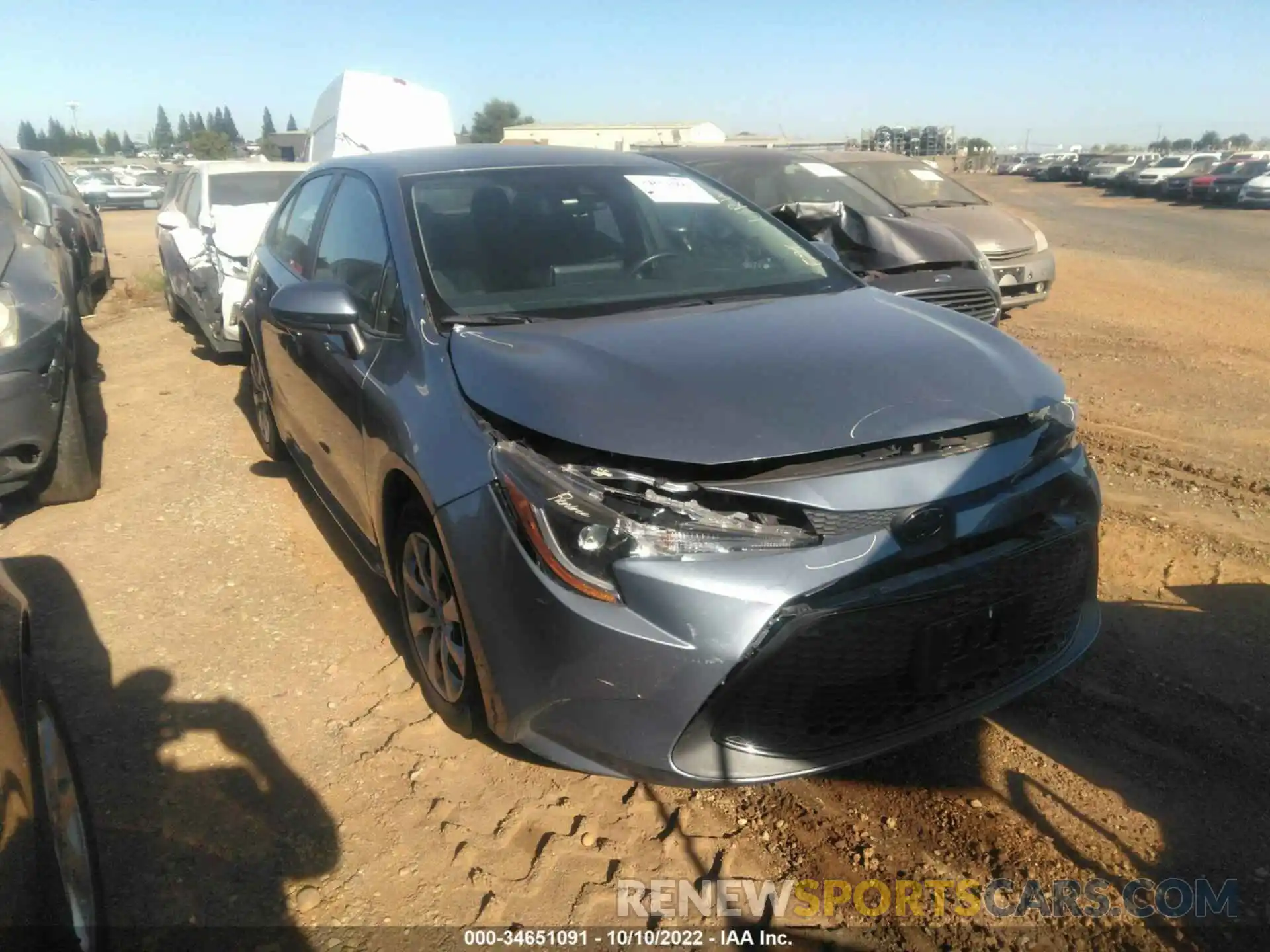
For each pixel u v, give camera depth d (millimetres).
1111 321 9594
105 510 4949
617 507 2400
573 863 2656
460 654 2904
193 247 7953
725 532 2379
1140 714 3188
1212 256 15883
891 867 2613
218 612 3945
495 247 3531
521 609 2480
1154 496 4953
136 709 3299
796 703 2447
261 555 4449
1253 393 6879
